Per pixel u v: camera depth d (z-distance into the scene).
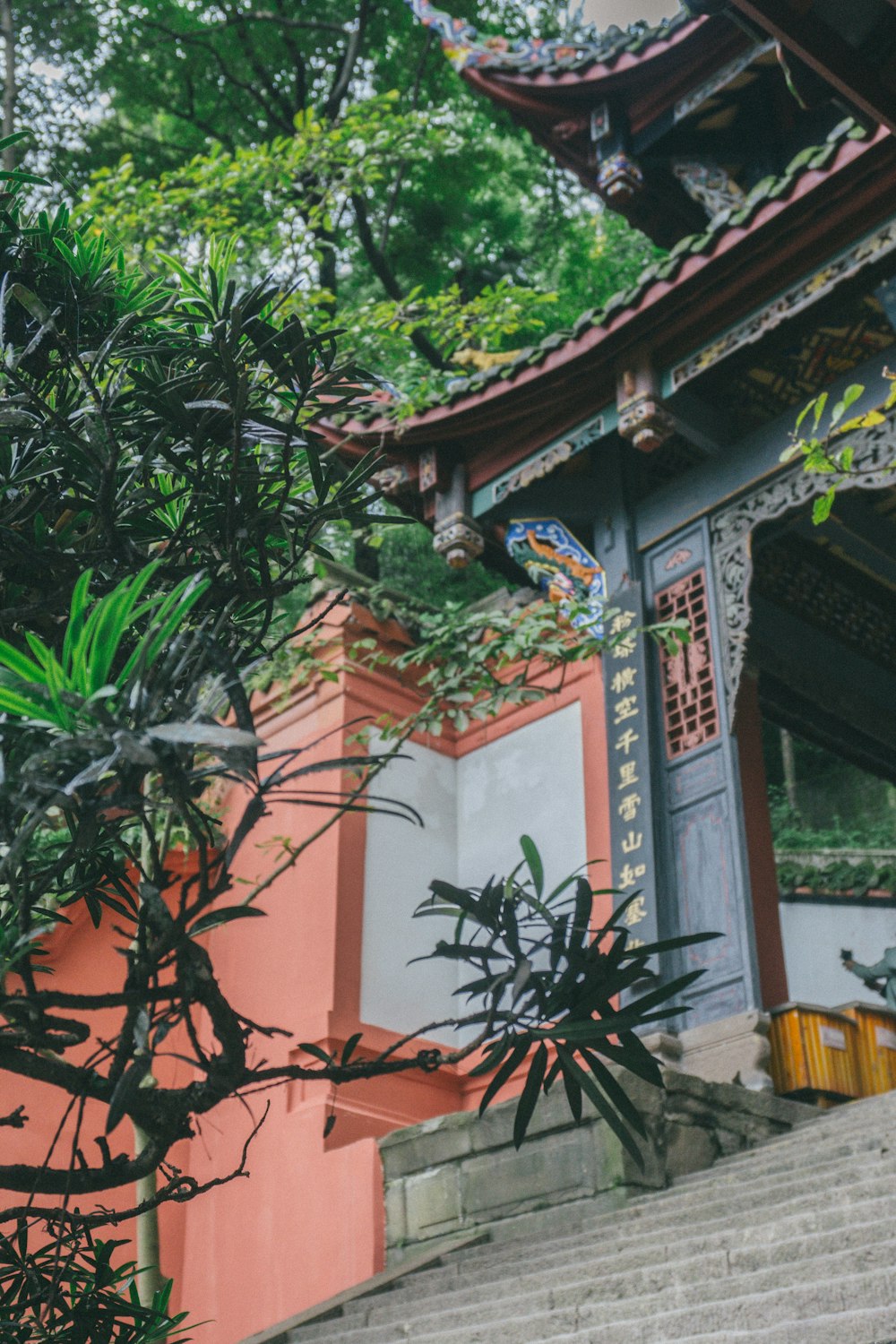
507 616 8.70
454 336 11.49
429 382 11.27
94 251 2.54
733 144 11.26
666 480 10.98
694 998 8.79
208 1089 2.03
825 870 14.26
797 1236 4.71
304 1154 9.05
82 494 2.42
